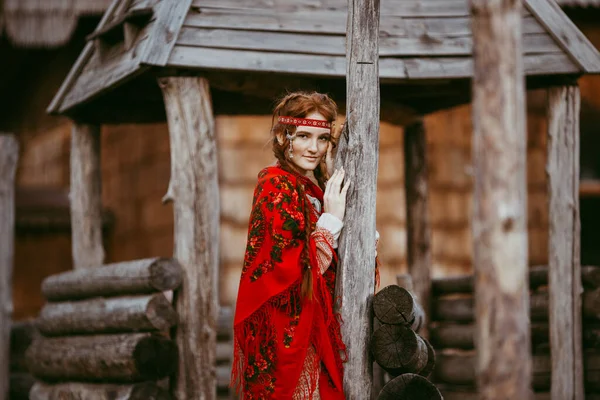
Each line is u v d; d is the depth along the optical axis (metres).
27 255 12.33
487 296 3.05
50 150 13.21
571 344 5.39
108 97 6.19
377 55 4.01
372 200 3.96
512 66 3.06
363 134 3.96
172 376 5.12
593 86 10.70
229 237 8.93
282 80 5.57
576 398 5.38
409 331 3.87
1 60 11.21
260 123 9.11
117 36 5.73
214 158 5.12
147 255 10.50
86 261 6.34
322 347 3.80
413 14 5.38
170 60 4.95
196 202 5.06
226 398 7.17
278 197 3.79
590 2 8.75
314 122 3.92
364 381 3.91
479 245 3.07
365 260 3.94
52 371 5.82
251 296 3.75
